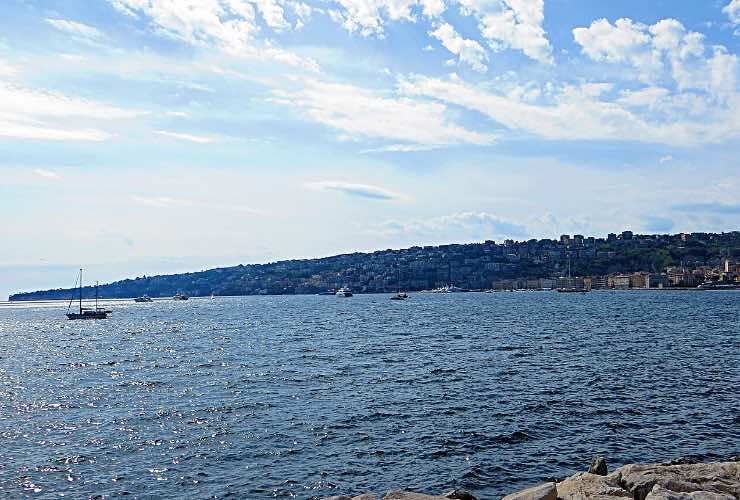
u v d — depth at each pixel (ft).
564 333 273.95
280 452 92.22
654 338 243.19
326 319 437.58
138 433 104.37
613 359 179.93
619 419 105.81
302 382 149.89
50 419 115.65
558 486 60.39
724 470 60.13
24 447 97.25
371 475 82.17
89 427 108.99
